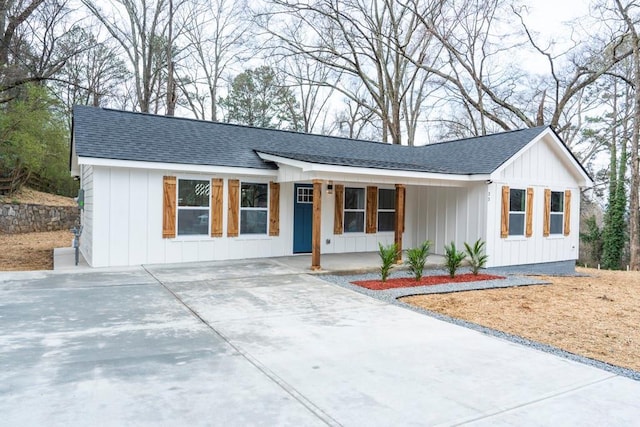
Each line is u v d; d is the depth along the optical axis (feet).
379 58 78.23
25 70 57.41
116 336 15.85
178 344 15.15
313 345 15.40
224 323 17.92
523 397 11.53
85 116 33.96
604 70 65.36
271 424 9.67
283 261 35.37
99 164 28.60
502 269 38.81
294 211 38.99
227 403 10.68
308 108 103.04
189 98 88.33
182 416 9.94
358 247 43.21
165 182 32.35
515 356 14.87
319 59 79.00
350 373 12.88
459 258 31.37
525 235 40.45
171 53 78.74
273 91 95.81
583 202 92.99
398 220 36.04
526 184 40.24
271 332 16.85
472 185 39.14
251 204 36.78
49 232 57.52
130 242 31.42
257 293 23.97
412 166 37.60
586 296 26.81
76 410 10.10
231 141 38.24
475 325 18.98
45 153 55.62
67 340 15.28
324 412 10.33
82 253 38.42
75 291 23.12
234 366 13.20
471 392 11.76
